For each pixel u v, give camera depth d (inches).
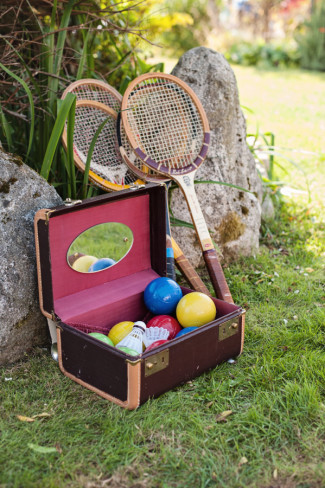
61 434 87.1
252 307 128.8
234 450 84.6
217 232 145.7
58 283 105.0
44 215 94.0
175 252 123.6
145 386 90.8
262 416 90.6
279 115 363.3
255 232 154.9
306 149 277.6
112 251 111.9
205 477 79.1
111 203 108.3
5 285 102.3
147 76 125.0
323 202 198.2
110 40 167.2
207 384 100.0
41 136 139.8
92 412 92.5
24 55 145.9
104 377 93.3
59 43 133.3
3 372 102.9
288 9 719.7
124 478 79.0
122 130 125.2
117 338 105.1
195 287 121.5
